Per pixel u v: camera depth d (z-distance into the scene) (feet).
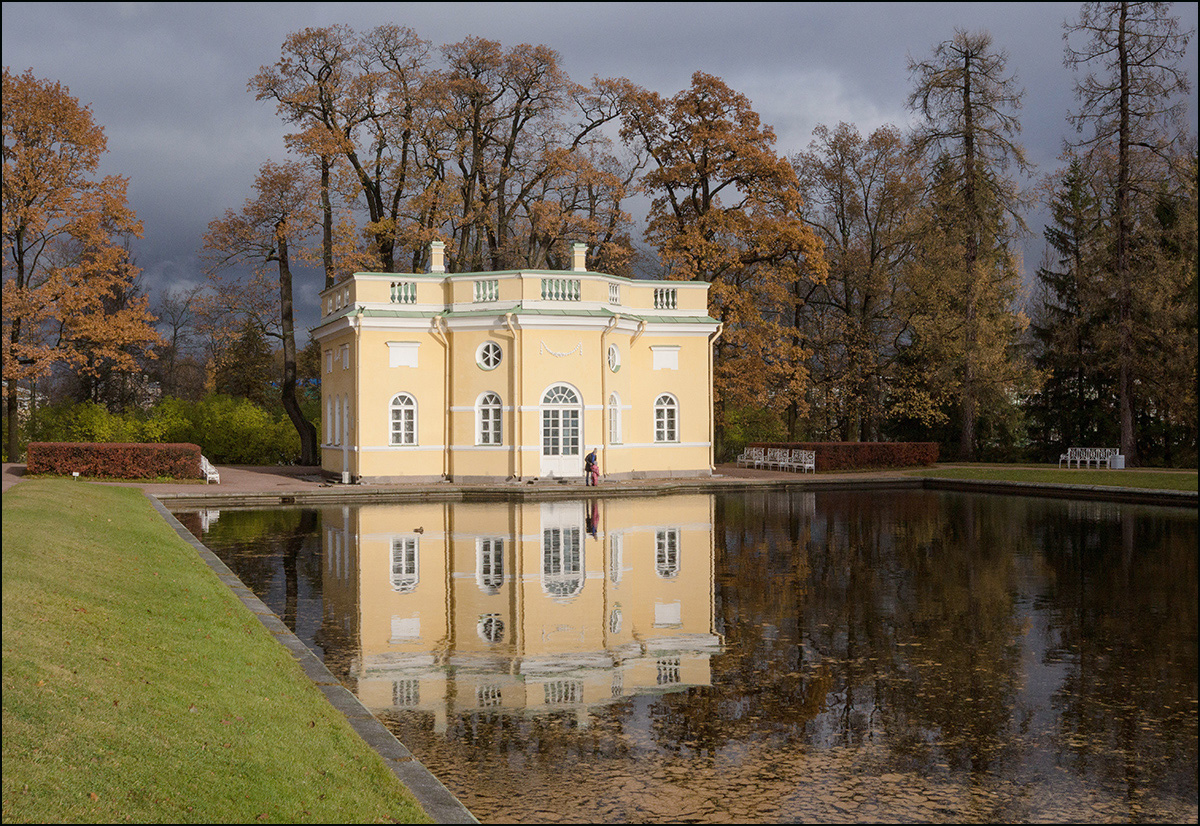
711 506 86.07
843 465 128.77
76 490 64.13
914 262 143.84
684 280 119.14
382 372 104.12
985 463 145.69
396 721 25.34
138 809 17.11
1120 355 122.11
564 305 104.88
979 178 136.15
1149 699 27.48
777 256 134.10
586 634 35.42
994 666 31.07
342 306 112.06
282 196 132.87
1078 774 21.79
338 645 33.60
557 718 25.66
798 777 21.54
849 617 38.55
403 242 135.23
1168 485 91.09
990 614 39.14
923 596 43.01
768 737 24.21
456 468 104.73
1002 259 147.54
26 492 56.34
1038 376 137.49
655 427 114.52
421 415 105.29
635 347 113.39
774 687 28.63
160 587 35.83
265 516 76.18
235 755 20.15
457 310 105.81
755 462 137.08
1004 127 136.46
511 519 73.92
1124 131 117.91
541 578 47.19
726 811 19.65
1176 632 35.91
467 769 21.93
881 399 149.69
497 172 138.62
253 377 167.32
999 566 51.34
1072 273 144.77
